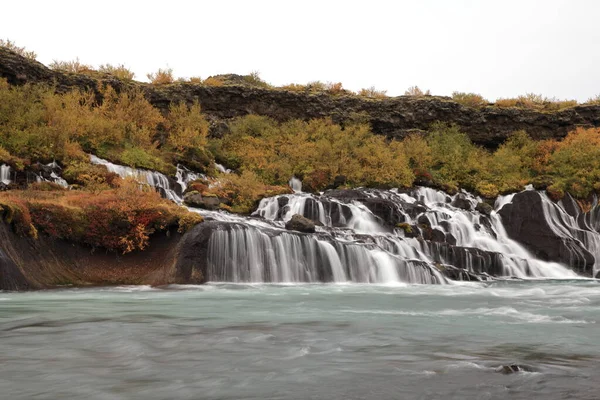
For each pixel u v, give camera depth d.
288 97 45.88
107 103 36.97
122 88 39.91
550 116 47.66
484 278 24.12
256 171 36.62
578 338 8.77
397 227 27.89
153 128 36.56
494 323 10.38
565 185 36.12
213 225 20.89
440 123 46.56
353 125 44.88
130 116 36.03
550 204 33.03
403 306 13.38
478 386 5.91
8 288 16.73
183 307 12.93
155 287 18.66
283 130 42.56
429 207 32.41
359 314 11.68
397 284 21.34
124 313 11.66
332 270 21.73
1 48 35.09
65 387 5.86
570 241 30.48
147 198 21.61
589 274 29.42
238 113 44.91
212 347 7.87
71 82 37.94
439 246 25.81
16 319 10.61
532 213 31.48
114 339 8.44
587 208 35.72
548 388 5.83
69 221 19.58
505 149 43.38
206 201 27.77
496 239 30.89
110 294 16.28
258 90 45.31
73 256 19.50
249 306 13.21
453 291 17.98
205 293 16.70
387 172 36.41
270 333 9.05
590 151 38.72
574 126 47.47
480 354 7.50
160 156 33.91
